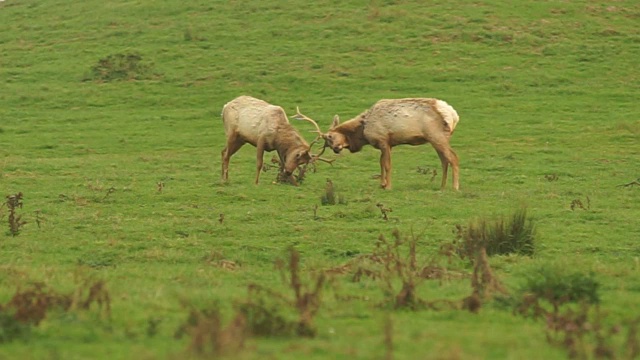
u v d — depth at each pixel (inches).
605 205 2920.8
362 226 2541.8
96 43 6702.8
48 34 7007.9
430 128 3201.3
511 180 3511.3
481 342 1317.7
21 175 3531.0
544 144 4379.9
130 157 4151.1
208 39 6599.4
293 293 1632.6
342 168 3809.1
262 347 1256.2
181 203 2928.2
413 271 1871.3
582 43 6392.7
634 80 5777.6
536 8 6988.2
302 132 4800.7
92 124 5059.1
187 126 5019.7
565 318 1378.0
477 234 2234.3
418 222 2596.0
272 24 6801.2
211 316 1333.7
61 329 1360.7
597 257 2219.5
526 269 1966.0
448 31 6584.6
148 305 1528.1
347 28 6673.2
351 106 5349.4
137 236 2409.0
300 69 6023.6
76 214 2714.1
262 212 2721.5
